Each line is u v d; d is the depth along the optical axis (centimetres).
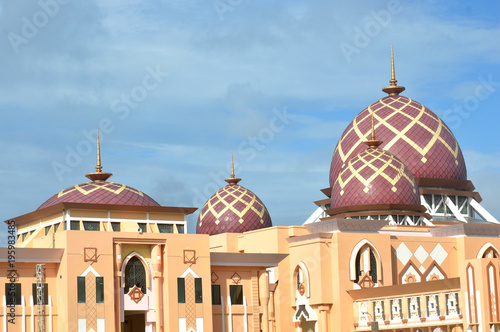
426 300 6022
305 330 6681
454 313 5872
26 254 5575
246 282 6266
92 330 5616
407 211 7144
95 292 5662
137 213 6231
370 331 6306
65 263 5612
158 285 5872
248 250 7131
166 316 5841
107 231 5756
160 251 5909
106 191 6250
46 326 5616
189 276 5941
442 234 7019
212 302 6122
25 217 6366
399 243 6756
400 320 6138
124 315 6078
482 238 6969
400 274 6706
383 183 7131
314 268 6519
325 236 6512
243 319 6200
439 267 6856
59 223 6134
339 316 6394
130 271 5862
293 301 6681
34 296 5634
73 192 6222
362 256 6544
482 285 5691
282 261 6756
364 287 6481
